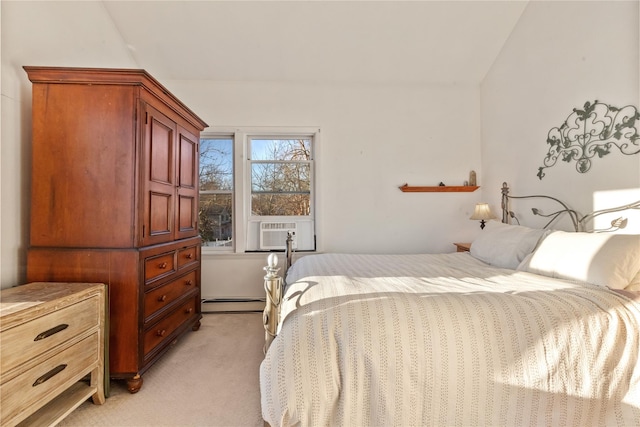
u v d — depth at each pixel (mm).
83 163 1701
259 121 3238
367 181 3301
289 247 2699
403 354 1090
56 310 1324
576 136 2131
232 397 1655
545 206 2422
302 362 1075
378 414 1056
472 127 3359
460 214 3354
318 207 3258
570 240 1709
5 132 1693
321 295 1300
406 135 3322
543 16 2416
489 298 1231
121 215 1711
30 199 1820
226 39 2793
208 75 3141
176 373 1900
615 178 1858
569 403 1094
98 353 1574
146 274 1785
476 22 2701
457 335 1117
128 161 1714
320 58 3002
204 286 3170
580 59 2092
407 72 3180
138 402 1606
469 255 2613
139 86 1726
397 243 3314
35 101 1688
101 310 1594
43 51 1951
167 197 2088
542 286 1434
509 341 1119
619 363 1118
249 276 3203
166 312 2014
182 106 2227
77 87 1704
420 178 3328
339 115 3287
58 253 1674
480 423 1080
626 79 1788
